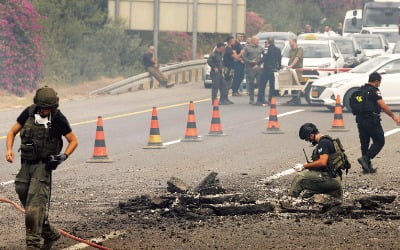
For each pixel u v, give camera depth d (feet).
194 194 84.64
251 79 191.62
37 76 219.00
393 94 178.70
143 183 95.35
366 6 309.01
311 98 181.57
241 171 103.55
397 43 238.27
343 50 247.29
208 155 118.11
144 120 162.71
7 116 171.32
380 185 94.22
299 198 81.76
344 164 82.07
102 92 221.87
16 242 66.03
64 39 254.47
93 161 111.65
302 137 83.30
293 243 65.05
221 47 189.16
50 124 58.59
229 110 180.96
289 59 200.64
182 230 70.08
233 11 277.44
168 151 122.62
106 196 87.20
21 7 211.82
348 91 177.78
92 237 67.46
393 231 69.36
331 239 66.49
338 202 77.61
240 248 63.57
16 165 109.19
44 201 58.34
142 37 307.58
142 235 68.13
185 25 275.59
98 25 274.57
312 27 422.41
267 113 174.91
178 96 214.69
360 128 103.65
